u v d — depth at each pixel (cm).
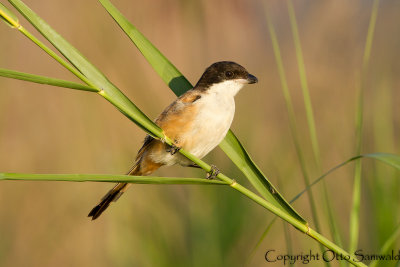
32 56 1232
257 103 1196
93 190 1205
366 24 1270
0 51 1198
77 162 1159
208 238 863
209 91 767
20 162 1172
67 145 1177
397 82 1124
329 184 1047
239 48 1276
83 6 1208
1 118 1198
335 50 1263
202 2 1259
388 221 739
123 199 982
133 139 1180
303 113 1188
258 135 1088
